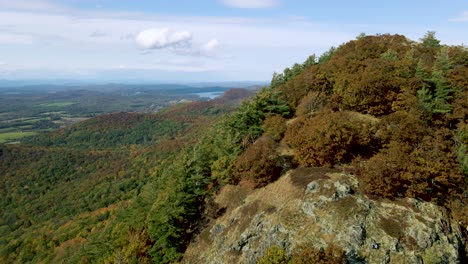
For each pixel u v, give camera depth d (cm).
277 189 3075
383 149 2894
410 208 2564
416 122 3061
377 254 2295
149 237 3691
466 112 3209
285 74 5800
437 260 2241
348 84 3881
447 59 3841
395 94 3531
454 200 2686
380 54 4550
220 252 2914
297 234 2502
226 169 3641
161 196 3894
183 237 3444
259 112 4103
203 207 3634
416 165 2669
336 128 3047
